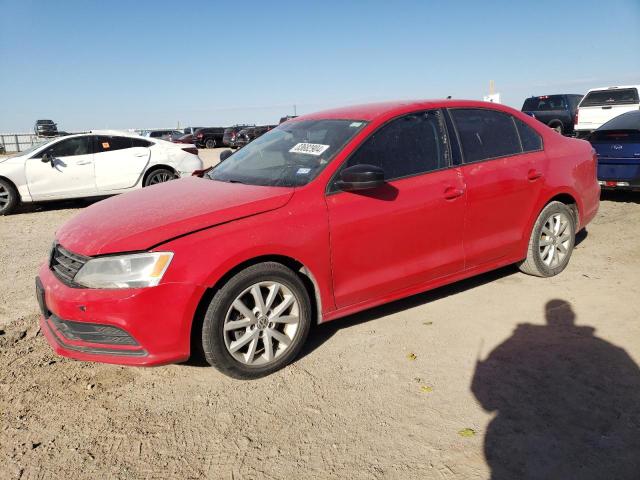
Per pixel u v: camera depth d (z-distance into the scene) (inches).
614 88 650.8
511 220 167.3
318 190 131.7
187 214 120.7
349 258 134.6
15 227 326.0
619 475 89.3
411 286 148.9
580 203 187.2
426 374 124.9
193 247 114.4
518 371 124.0
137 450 102.0
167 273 111.8
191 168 414.3
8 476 95.7
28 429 109.6
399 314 159.6
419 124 153.1
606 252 212.8
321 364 131.8
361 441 101.6
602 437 99.1
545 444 98.0
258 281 122.0
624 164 303.1
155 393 121.9
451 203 150.8
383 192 139.3
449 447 98.6
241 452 100.1
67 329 119.5
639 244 222.5
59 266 125.0
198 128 1600.6
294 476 93.0
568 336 140.1
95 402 119.0
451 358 131.9
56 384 127.3
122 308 110.3
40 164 368.8
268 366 126.2
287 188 132.0
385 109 152.6
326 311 134.6
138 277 111.3
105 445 103.7
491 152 164.6
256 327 123.5
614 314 151.7
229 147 1441.9
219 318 117.8
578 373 121.6
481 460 94.6
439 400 113.9
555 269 184.2
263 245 120.0
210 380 126.9
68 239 125.3
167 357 115.1
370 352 136.7
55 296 116.5
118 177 389.7
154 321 112.0
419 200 144.6
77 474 95.8
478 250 160.6
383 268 141.4
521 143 173.5
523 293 171.2
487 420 106.0
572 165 183.2
